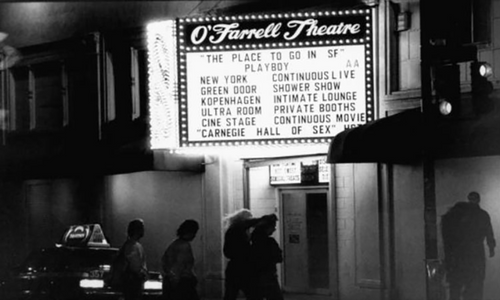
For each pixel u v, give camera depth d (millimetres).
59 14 26000
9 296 17047
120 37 24359
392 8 18141
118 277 14961
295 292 20609
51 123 26234
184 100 18656
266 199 20953
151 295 16906
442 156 16125
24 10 26688
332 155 16906
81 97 25250
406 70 17953
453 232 15398
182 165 21375
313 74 18359
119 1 24391
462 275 15352
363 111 18234
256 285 15508
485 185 16422
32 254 17781
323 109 18312
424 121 13039
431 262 12859
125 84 24219
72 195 25609
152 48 20219
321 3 19359
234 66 18562
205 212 21625
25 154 26562
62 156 25203
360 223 18719
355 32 18281
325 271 20000
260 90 18500
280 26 18422
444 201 17125
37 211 26750
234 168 21328
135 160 21562
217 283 21203
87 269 17094
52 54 25984
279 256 15445
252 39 18516
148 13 23578
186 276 14516
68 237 18562
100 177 24781
